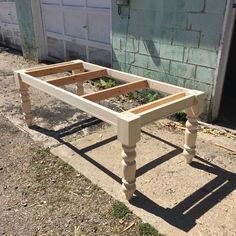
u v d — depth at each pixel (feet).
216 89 12.66
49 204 8.98
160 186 9.59
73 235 7.95
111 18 16.08
